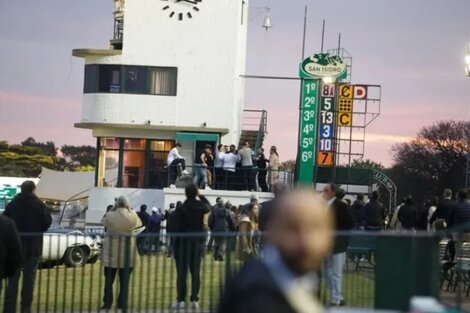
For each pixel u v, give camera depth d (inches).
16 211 647.1
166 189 1750.7
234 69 1975.9
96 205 1958.7
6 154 5246.1
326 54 1851.6
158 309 644.1
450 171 4874.5
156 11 1975.9
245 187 1749.5
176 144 1798.7
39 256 620.4
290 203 193.6
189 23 1982.0
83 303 700.7
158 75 1979.6
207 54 1980.8
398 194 4963.1
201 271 620.7
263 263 194.2
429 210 1145.4
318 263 205.0
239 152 1760.6
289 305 188.4
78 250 997.8
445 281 868.6
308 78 1845.5
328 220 195.8
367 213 1110.4
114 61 1979.6
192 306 588.4
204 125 1968.5
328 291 569.3
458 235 718.5
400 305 449.7
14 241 516.1
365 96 2193.7
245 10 2166.6
